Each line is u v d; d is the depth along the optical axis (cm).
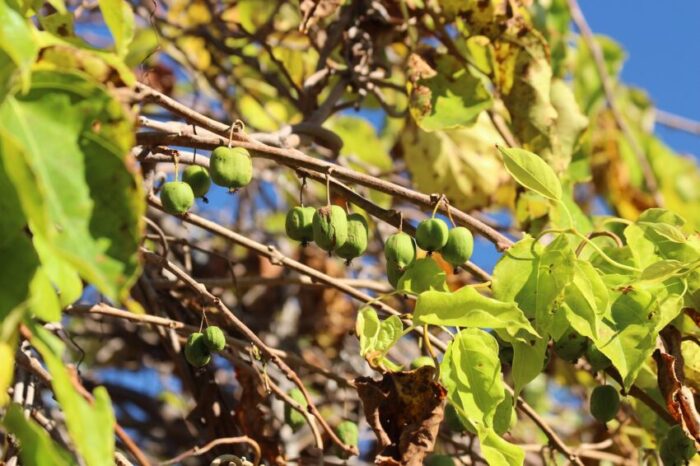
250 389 469
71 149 246
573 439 591
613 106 625
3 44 243
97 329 645
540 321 354
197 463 628
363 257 661
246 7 623
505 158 369
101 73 269
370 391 363
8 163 221
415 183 616
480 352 356
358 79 550
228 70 630
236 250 655
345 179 375
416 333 458
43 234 225
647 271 356
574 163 558
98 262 238
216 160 354
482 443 350
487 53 527
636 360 352
